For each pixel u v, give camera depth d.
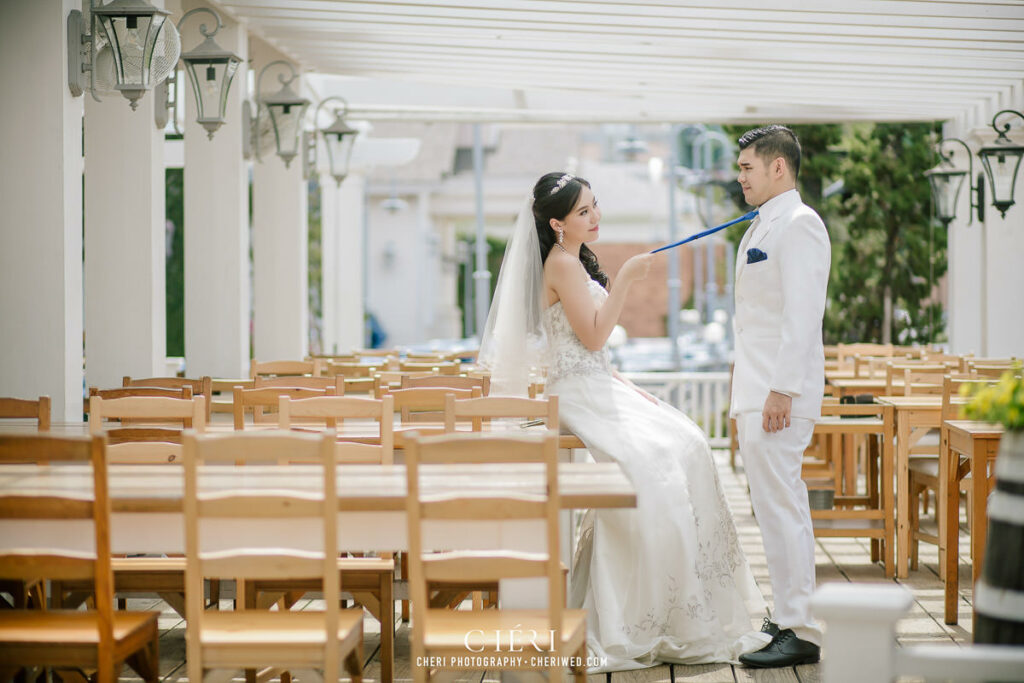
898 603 2.59
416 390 5.07
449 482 3.67
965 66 9.44
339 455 4.18
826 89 10.85
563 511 4.44
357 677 3.54
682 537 4.47
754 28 8.28
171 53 5.81
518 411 4.43
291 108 8.58
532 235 4.98
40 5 5.67
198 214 8.66
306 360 8.68
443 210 36.94
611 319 4.79
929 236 13.59
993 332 11.25
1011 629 3.02
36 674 4.22
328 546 3.20
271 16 8.32
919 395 7.33
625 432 4.62
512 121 12.76
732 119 12.45
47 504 3.20
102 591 3.21
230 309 8.66
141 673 3.53
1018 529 3.04
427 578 3.25
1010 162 9.07
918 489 6.33
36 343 5.74
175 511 3.31
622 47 9.21
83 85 5.84
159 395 5.39
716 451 11.76
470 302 38.81
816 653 4.45
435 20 8.35
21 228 5.72
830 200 13.80
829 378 9.04
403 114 12.73
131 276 7.08
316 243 16.75
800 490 4.56
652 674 4.32
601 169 40.56
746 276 4.63
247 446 3.19
